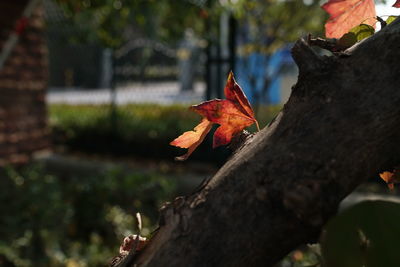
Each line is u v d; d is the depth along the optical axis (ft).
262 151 1.12
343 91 1.11
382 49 1.12
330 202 1.05
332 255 1.09
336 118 1.09
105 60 38.11
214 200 1.13
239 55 22.40
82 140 23.89
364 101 1.09
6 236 13.11
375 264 1.09
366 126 1.08
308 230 1.07
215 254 1.10
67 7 16.79
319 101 1.11
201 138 1.39
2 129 17.92
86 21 18.84
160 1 17.53
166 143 21.47
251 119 1.35
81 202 15.16
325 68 1.13
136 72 25.81
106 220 14.17
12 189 14.78
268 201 1.07
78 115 26.63
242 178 1.11
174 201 1.20
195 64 28.25
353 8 1.46
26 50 19.16
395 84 1.09
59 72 41.09
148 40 25.85
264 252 1.09
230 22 19.61
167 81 27.32
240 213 1.09
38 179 15.85
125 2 17.33
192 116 23.86
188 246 1.12
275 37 22.00
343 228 1.10
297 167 1.07
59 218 14.32
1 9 17.26
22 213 14.07
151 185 15.33
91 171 19.89
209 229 1.11
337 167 1.06
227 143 1.36
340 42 1.33
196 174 18.76
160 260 1.15
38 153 20.08
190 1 17.38
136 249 1.24
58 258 12.79
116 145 22.90
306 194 1.03
